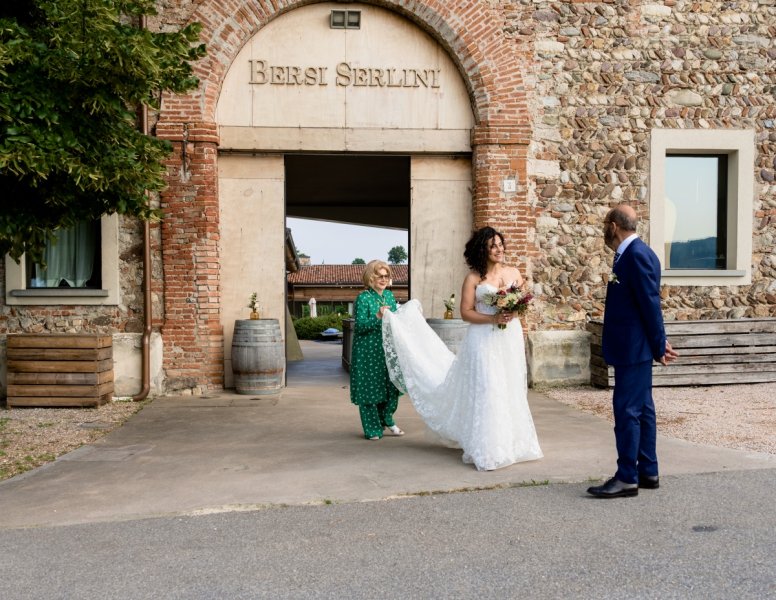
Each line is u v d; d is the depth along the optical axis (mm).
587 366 9258
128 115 5430
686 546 3445
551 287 9258
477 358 5062
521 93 9062
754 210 9586
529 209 9156
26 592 3055
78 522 4020
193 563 3365
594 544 3502
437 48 9156
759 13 9523
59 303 8531
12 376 7727
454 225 9320
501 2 9086
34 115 4879
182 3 8578
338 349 18578
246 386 8594
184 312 8586
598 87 9281
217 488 4648
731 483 4535
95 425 6848
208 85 8602
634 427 4309
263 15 8758
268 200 9008
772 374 9008
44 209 5434
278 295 9039
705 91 9438
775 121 9570
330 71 9016
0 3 5363
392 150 9117
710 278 9477
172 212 8547
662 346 4285
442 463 5227
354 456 5508
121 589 3072
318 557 3416
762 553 3336
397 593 2986
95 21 4828
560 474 4828
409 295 9320
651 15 9336
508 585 3041
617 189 9312
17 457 5621
